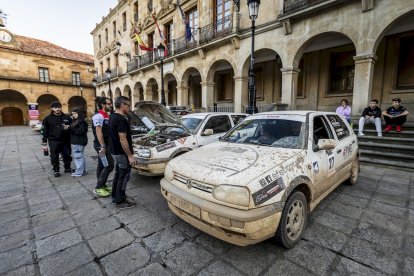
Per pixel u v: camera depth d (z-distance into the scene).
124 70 25.31
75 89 34.19
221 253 2.43
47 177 5.37
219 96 17.16
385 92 9.45
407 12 6.79
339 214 3.27
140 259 2.35
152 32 20.11
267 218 2.14
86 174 5.62
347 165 3.98
